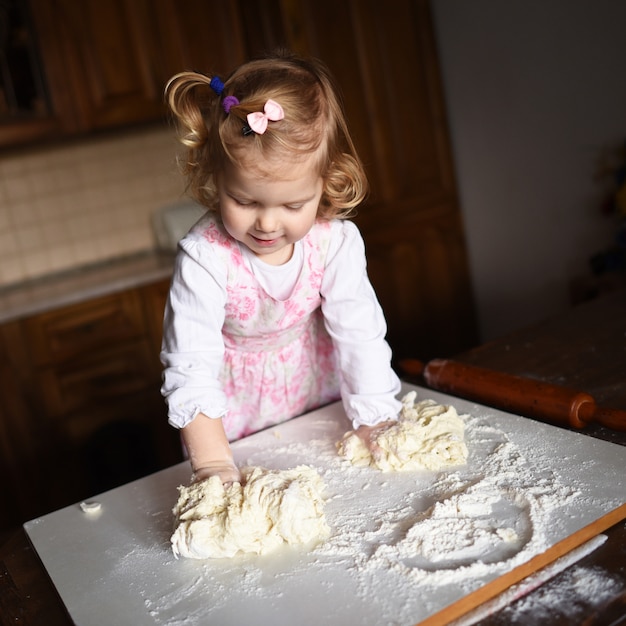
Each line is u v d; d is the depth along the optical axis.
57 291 2.57
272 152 0.86
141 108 2.67
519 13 2.60
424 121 2.94
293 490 0.85
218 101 0.95
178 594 0.78
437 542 0.79
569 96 2.52
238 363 1.24
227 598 0.76
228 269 1.08
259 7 2.69
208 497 0.87
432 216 3.01
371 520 0.87
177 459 2.68
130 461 2.61
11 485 2.42
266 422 1.28
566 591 0.71
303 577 0.78
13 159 2.80
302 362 1.27
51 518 0.98
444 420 1.02
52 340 2.42
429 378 1.24
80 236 2.94
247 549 0.83
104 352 2.51
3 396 2.37
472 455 0.98
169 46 2.67
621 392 1.12
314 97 0.93
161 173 3.05
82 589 0.82
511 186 2.84
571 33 2.45
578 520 0.79
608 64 2.36
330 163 0.97
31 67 2.51
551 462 0.92
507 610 0.70
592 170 2.52
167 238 2.96
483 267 3.10
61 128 2.56
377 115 2.83
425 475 0.95
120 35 2.61
